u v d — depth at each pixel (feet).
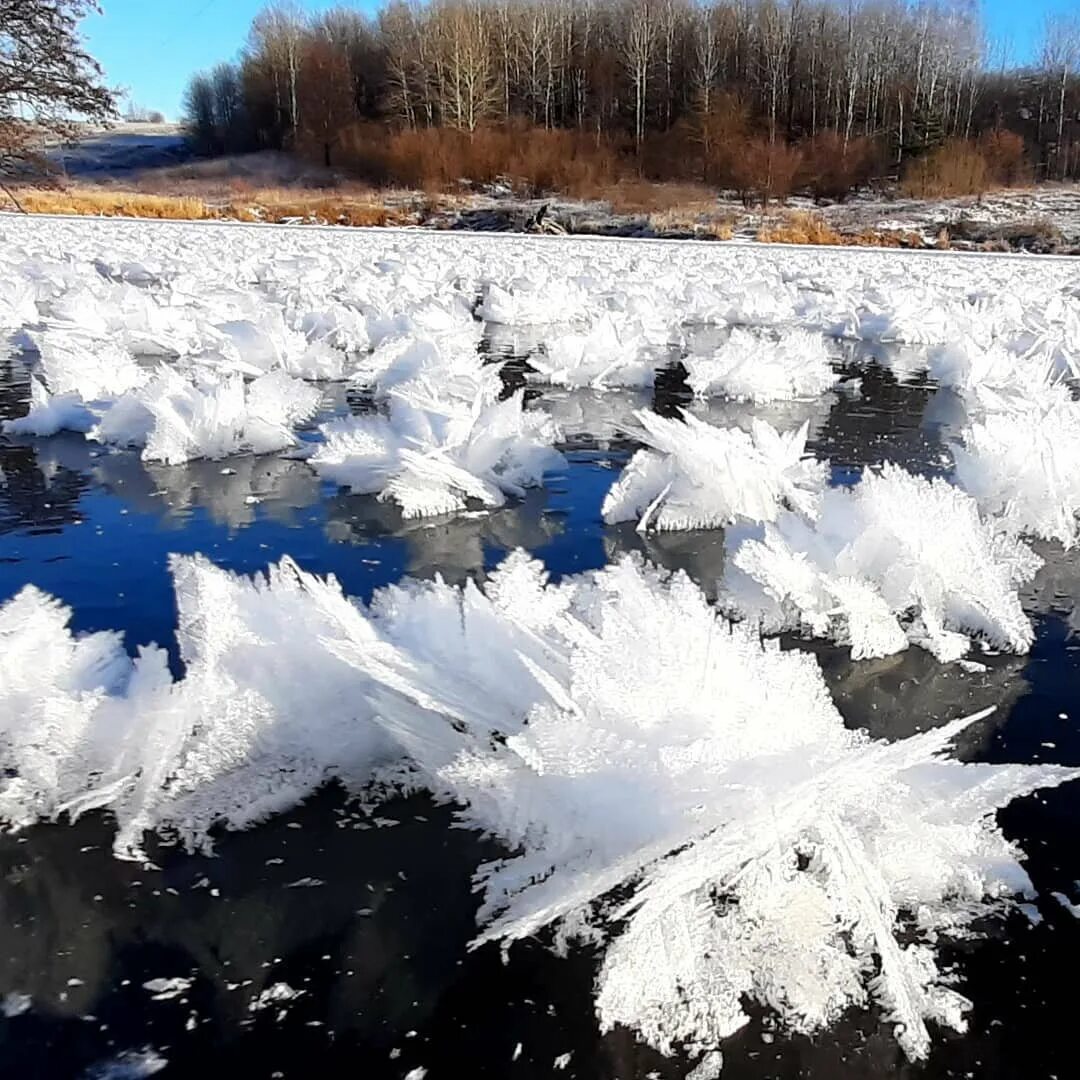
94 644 8.45
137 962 5.79
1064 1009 5.50
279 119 189.78
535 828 6.42
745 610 10.52
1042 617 10.78
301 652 7.75
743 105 158.81
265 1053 5.23
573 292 38.58
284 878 6.43
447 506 14.43
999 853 6.54
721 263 62.75
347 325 28.81
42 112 103.30
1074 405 18.69
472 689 7.19
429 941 5.93
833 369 29.19
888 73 169.89
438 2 181.27
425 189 141.28
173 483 15.58
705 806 5.68
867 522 10.72
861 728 8.41
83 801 7.02
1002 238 97.09
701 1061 5.11
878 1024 5.31
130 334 26.30
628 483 14.40
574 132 159.74
